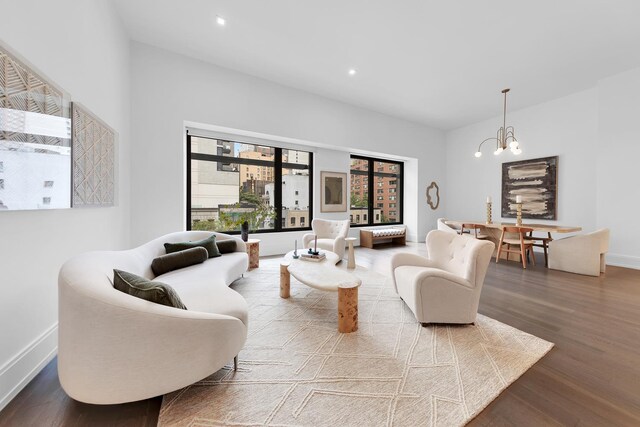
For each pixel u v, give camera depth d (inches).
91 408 54.3
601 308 105.5
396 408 53.5
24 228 63.0
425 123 281.7
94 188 96.3
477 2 112.8
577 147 202.7
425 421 50.3
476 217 276.4
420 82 188.9
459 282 87.1
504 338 81.7
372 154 265.4
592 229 195.6
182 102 160.2
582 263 154.6
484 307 107.2
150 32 139.3
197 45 150.1
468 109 239.6
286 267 112.7
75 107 82.1
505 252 199.3
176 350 51.8
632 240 168.9
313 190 233.9
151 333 49.9
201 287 81.1
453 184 299.4
